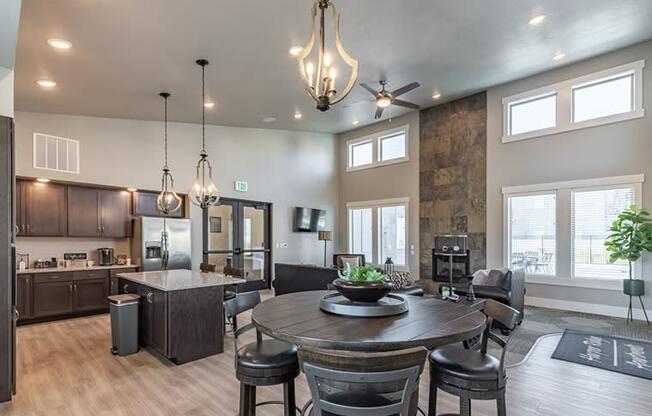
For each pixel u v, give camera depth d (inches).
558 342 176.2
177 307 150.8
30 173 212.7
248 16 136.9
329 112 295.7
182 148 284.7
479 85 270.5
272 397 119.8
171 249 258.8
